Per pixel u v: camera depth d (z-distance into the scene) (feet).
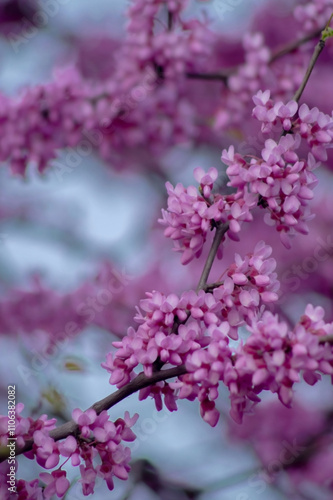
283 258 25.40
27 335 22.59
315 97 28.60
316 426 25.36
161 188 30.91
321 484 23.82
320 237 25.58
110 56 30.53
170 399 9.23
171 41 18.26
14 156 18.43
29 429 9.01
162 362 8.95
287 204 9.52
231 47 29.09
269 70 19.34
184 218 9.73
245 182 9.67
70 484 9.77
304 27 19.02
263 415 25.29
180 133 20.04
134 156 29.68
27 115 18.24
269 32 29.78
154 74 19.02
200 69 19.45
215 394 8.46
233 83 19.52
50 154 18.69
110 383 8.93
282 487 23.86
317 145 9.71
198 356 8.50
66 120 18.53
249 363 8.20
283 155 9.73
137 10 18.34
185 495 21.98
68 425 8.96
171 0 18.06
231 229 9.59
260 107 9.81
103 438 8.73
